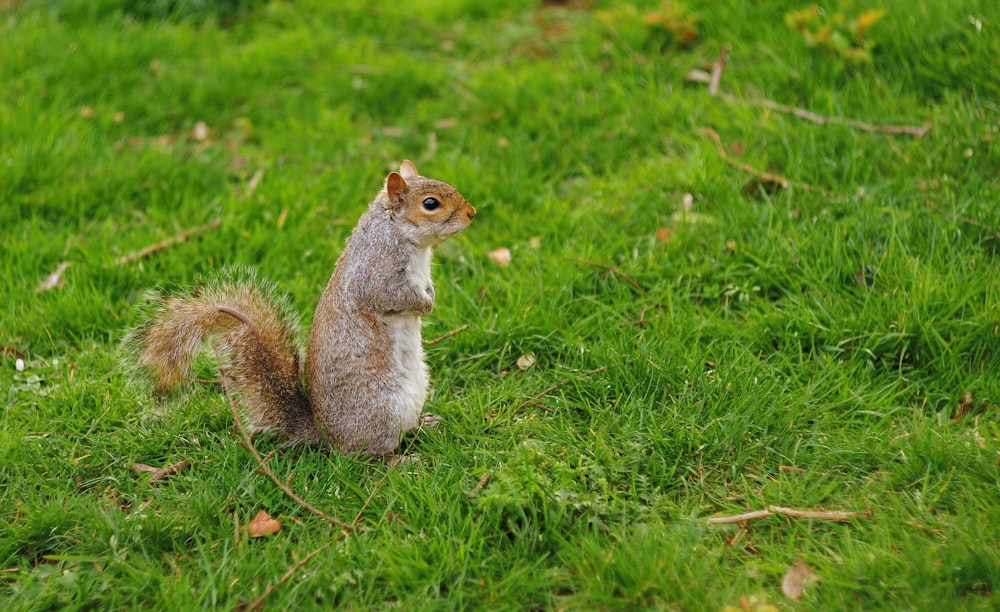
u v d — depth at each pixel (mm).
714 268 9406
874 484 6992
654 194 10586
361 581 6312
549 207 10648
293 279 9969
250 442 7469
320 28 15164
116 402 8242
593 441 7457
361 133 12672
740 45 12664
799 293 8945
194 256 10211
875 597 5902
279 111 13352
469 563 6387
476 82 13156
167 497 7195
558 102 12508
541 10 15352
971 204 9367
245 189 11312
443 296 9453
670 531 6637
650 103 12070
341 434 7469
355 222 10688
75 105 13250
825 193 10125
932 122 10594
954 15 11680
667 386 8062
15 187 11133
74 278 9719
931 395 7902
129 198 11391
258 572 6379
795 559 6348
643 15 13766
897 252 9031
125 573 6484
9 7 15578
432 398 8297
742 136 11195
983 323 8109
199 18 15617
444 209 7453
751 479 7234
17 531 6816
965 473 6918
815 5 12398
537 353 8812
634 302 9266
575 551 6379
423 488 7043
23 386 8531
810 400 7867
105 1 15508
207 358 8617
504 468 6895
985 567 5973
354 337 7395
